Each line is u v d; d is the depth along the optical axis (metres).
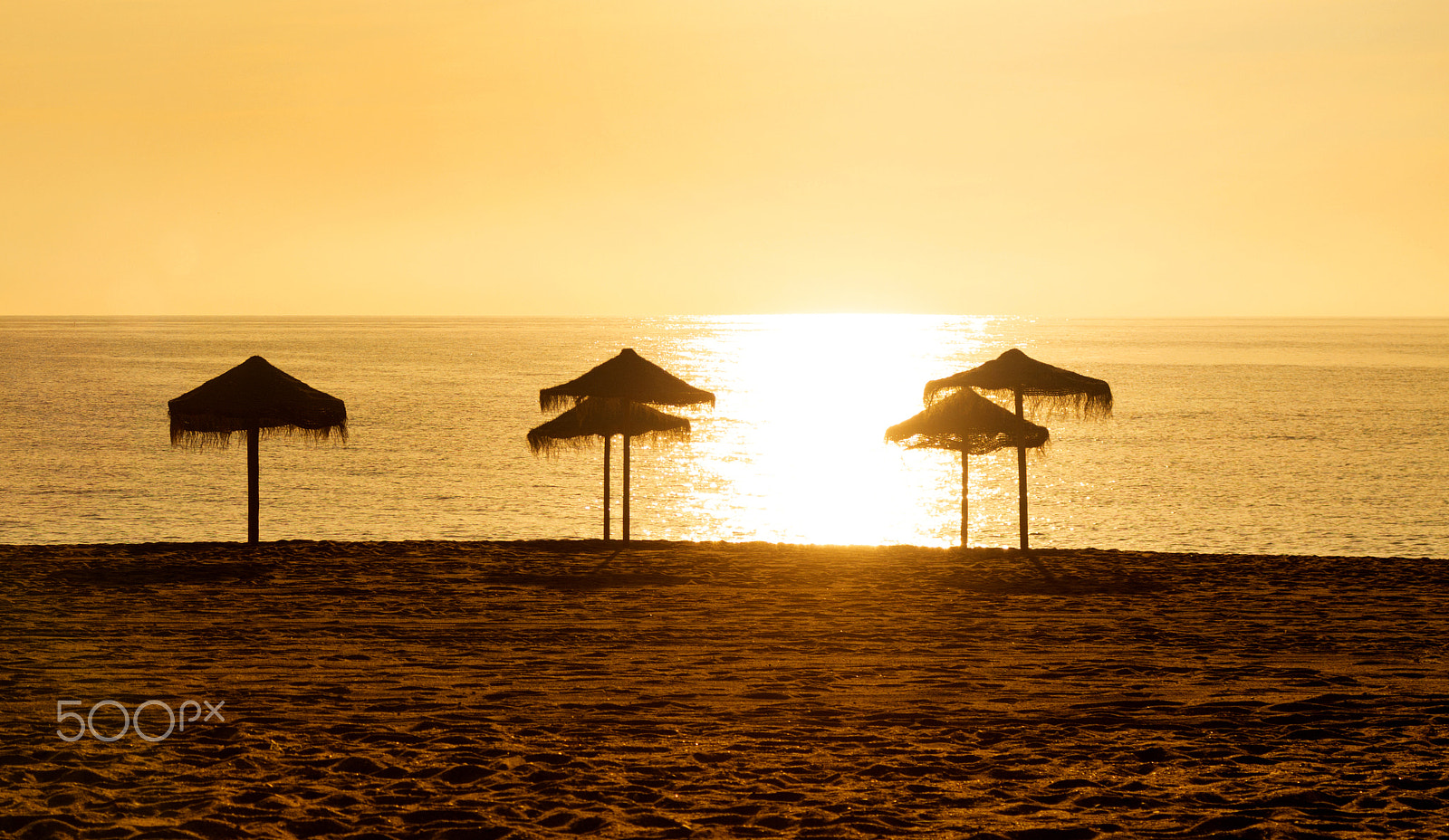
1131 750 9.77
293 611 16.28
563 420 24.61
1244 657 13.65
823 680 12.38
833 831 7.79
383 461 53.75
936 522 38.91
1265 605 17.36
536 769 9.09
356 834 7.62
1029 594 18.23
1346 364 152.50
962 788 8.77
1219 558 22.33
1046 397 25.75
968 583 19.23
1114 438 65.12
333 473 49.34
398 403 89.00
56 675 12.12
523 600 17.38
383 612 16.31
